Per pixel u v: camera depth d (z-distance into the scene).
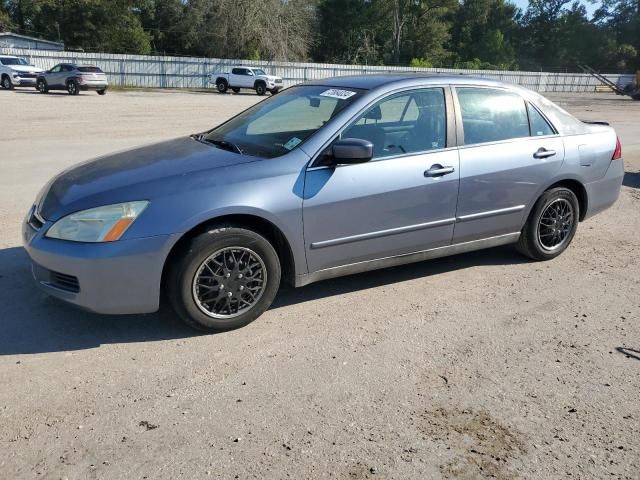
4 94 26.02
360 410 3.15
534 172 5.09
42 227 3.72
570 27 83.56
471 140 4.79
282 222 3.92
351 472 2.68
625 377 3.57
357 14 64.88
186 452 2.78
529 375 3.56
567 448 2.90
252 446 2.84
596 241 6.27
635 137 16.09
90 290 3.59
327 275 4.30
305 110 4.55
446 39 72.88
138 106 22.80
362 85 4.59
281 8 48.28
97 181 3.87
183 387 3.32
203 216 3.66
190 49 53.38
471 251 5.35
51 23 52.28
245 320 4.00
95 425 2.96
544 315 4.39
